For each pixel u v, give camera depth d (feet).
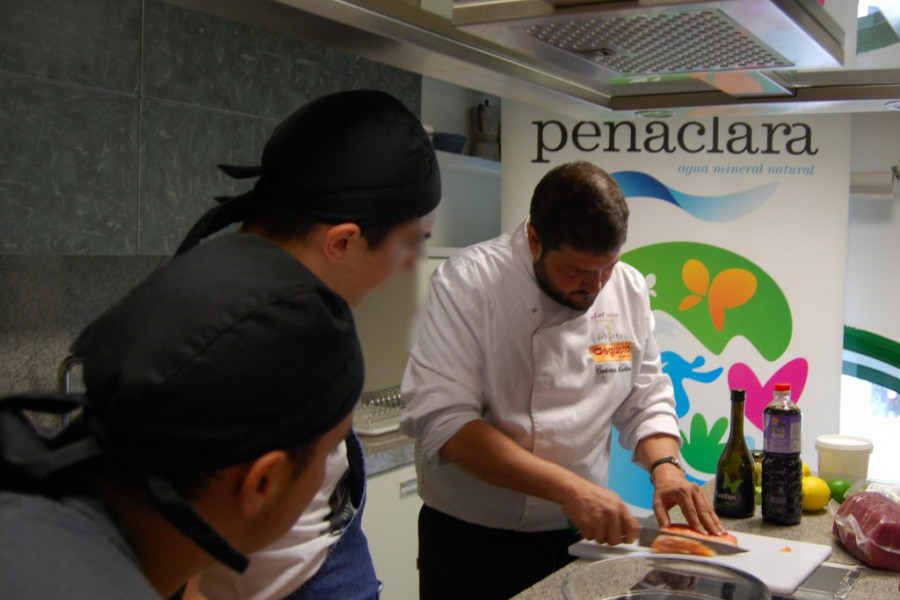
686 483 5.27
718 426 9.59
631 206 9.57
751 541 4.83
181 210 7.24
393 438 8.70
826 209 9.27
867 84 5.08
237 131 7.69
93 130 6.48
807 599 4.14
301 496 2.02
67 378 6.74
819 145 9.25
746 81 4.71
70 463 1.74
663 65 4.23
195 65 7.25
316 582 3.90
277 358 1.85
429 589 5.96
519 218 9.66
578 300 5.32
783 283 9.39
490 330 5.49
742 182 9.38
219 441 1.80
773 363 9.45
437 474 5.82
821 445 6.25
